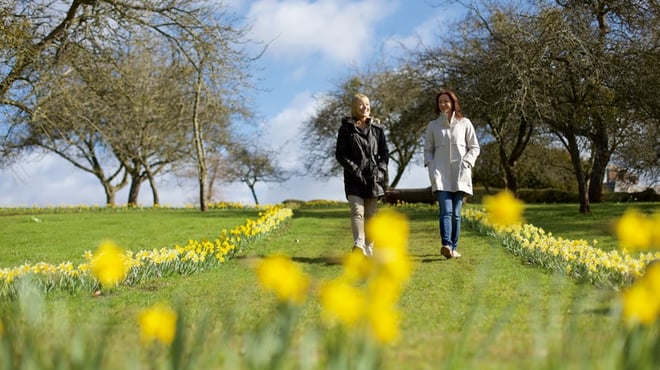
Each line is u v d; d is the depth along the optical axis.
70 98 15.91
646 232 2.31
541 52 15.85
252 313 3.87
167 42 17.75
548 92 16.38
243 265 7.16
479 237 9.98
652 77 15.66
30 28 14.61
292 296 1.98
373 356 1.96
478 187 36.19
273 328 2.83
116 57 16.75
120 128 26.95
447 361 2.32
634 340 2.16
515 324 3.53
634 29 17.02
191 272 6.49
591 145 19.03
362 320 1.98
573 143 16.59
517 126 20.97
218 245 7.52
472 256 7.55
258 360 2.10
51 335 2.92
